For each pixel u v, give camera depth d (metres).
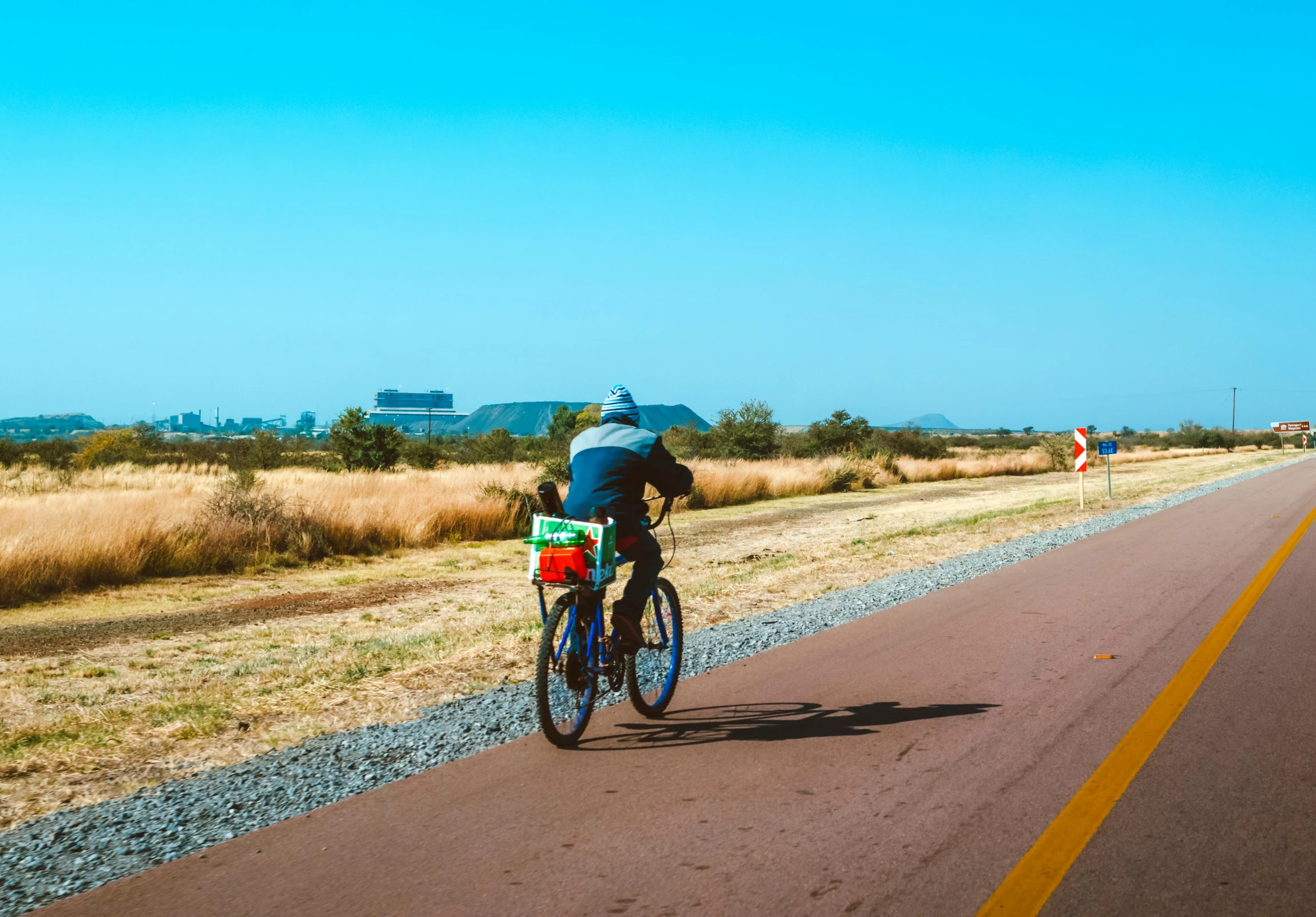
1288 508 20.83
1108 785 4.38
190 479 31.81
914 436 60.47
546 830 4.05
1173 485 31.52
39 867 3.80
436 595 12.38
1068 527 17.78
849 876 3.52
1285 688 6.07
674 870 3.62
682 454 39.62
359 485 23.91
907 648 7.59
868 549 15.11
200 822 4.25
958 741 5.12
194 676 7.86
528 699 6.28
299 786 4.69
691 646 7.90
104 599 12.06
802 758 4.91
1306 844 3.72
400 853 3.85
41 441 49.00
